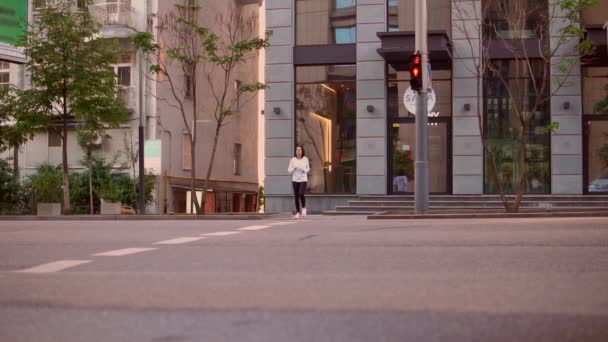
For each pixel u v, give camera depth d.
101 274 7.63
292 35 28.39
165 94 36.44
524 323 4.86
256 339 4.51
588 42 21.92
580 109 26.64
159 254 9.47
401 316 5.15
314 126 28.34
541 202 25.92
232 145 43.94
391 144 27.77
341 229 13.44
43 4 27.00
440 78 27.62
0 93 27.00
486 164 27.20
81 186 33.72
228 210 43.16
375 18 27.75
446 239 10.86
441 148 27.55
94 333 4.75
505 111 27.11
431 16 27.72
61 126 36.03
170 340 4.52
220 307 5.61
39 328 4.92
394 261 8.34
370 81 27.73
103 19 35.62
